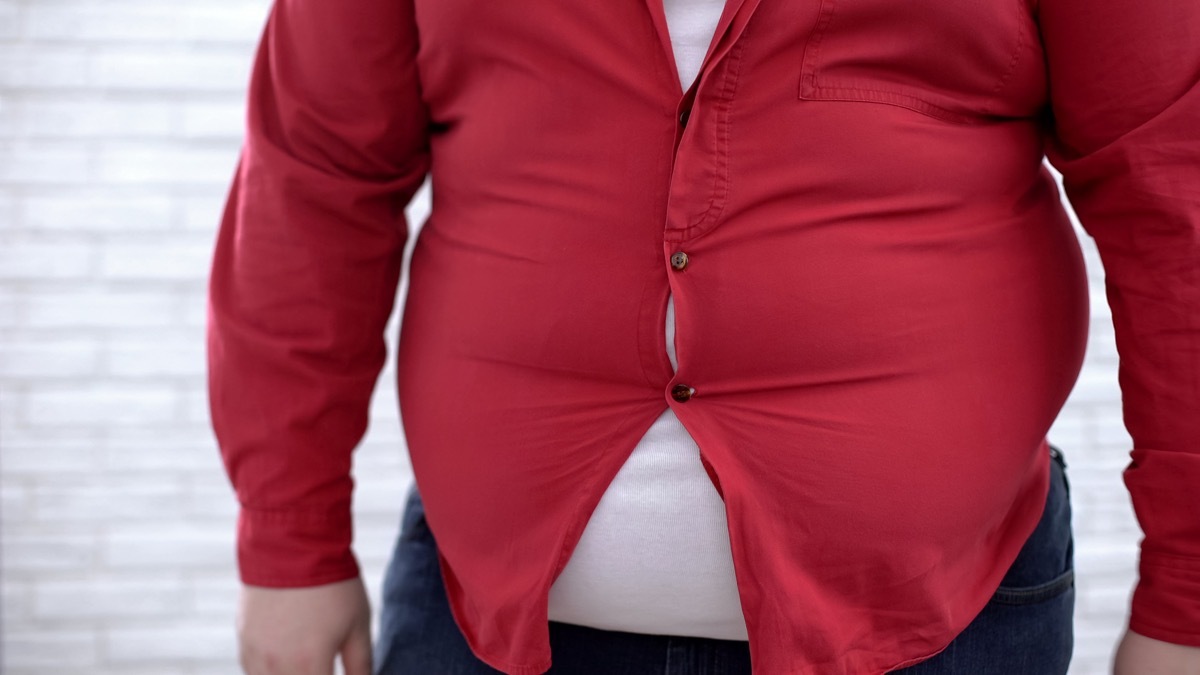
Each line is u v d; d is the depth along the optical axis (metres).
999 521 0.92
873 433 0.83
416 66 0.99
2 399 1.96
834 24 0.82
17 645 1.99
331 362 1.04
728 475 0.83
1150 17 0.82
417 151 1.07
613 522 0.88
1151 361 0.85
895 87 0.85
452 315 0.94
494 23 0.88
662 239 0.84
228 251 1.07
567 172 0.87
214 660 2.02
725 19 0.81
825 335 0.83
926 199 0.86
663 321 0.85
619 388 0.87
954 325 0.85
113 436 1.98
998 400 0.87
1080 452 1.96
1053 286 0.92
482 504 0.92
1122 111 0.85
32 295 1.95
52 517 1.99
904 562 0.85
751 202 0.83
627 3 0.85
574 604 0.93
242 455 1.03
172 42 1.93
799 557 0.85
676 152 0.84
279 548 1.02
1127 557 1.97
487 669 1.00
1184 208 0.82
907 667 0.90
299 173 1.01
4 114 1.91
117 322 1.97
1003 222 0.90
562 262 0.87
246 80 1.95
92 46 1.92
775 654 0.84
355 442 1.07
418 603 1.06
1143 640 0.86
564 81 0.87
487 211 0.93
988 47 0.85
